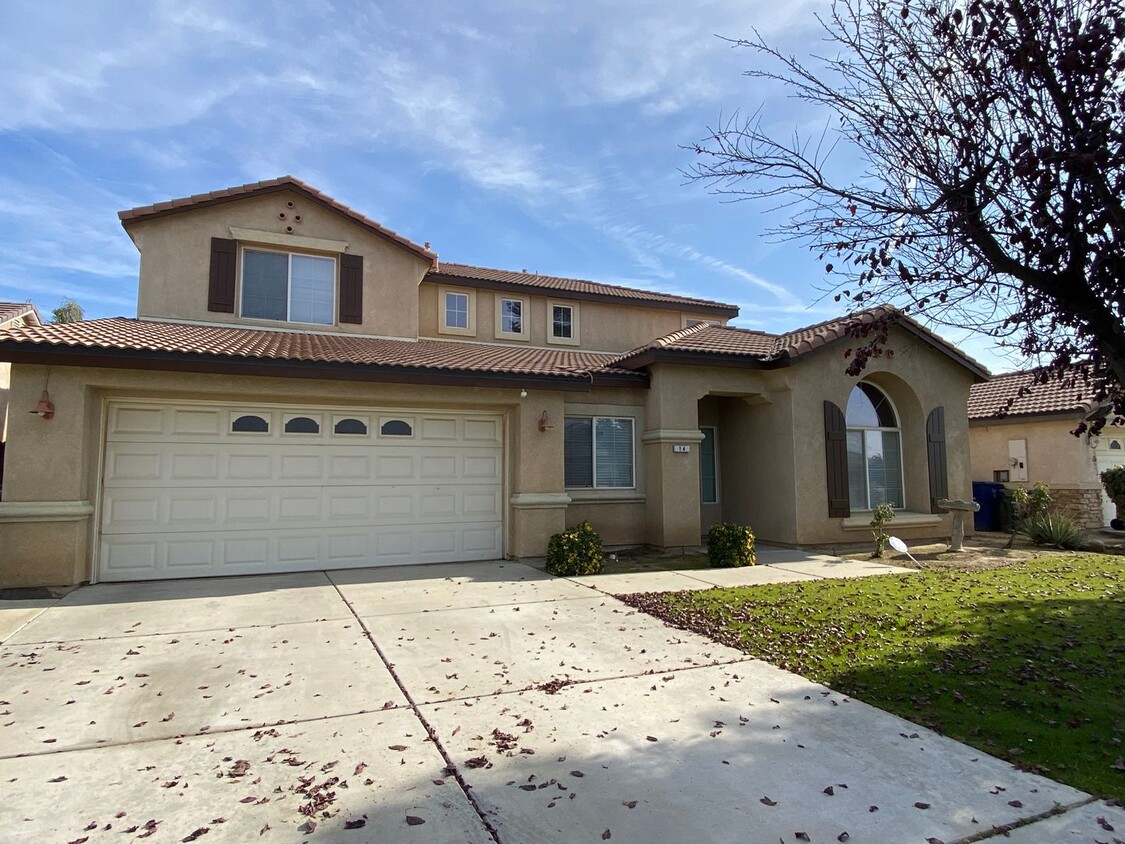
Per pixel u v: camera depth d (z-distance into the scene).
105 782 3.87
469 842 3.28
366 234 14.30
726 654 6.45
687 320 19.53
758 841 3.30
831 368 14.15
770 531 14.16
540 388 11.82
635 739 4.50
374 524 11.29
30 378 9.10
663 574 10.83
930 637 7.01
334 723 4.75
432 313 16.44
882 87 4.96
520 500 11.81
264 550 10.54
